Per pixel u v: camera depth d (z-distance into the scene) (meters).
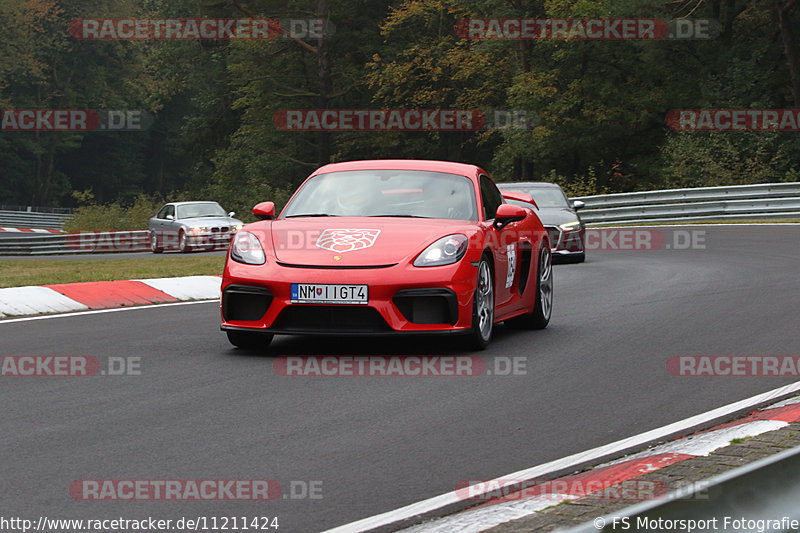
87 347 27.91
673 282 46.53
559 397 20.86
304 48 175.25
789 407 19.06
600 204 108.56
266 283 25.78
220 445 16.62
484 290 27.30
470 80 159.88
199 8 182.50
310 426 18.08
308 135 178.62
